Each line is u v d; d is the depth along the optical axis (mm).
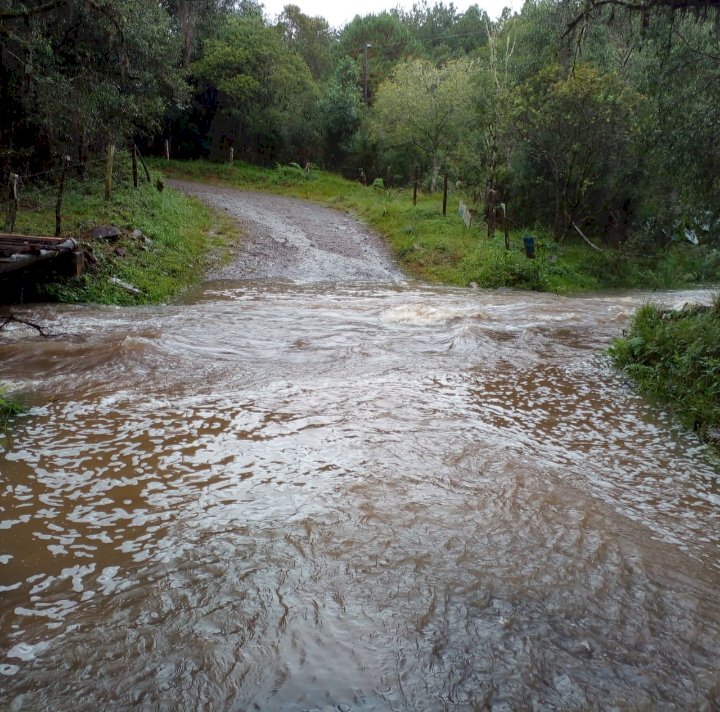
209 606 2771
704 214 14477
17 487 3865
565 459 4633
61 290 9828
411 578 3002
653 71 11664
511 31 21828
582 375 6863
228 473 4109
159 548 3230
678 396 5977
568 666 2473
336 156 37094
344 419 5137
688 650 2607
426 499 3799
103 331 7688
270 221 20141
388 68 44000
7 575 2988
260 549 3223
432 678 2373
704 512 3963
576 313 10203
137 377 6109
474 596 2885
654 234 18766
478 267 15070
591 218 19562
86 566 3072
